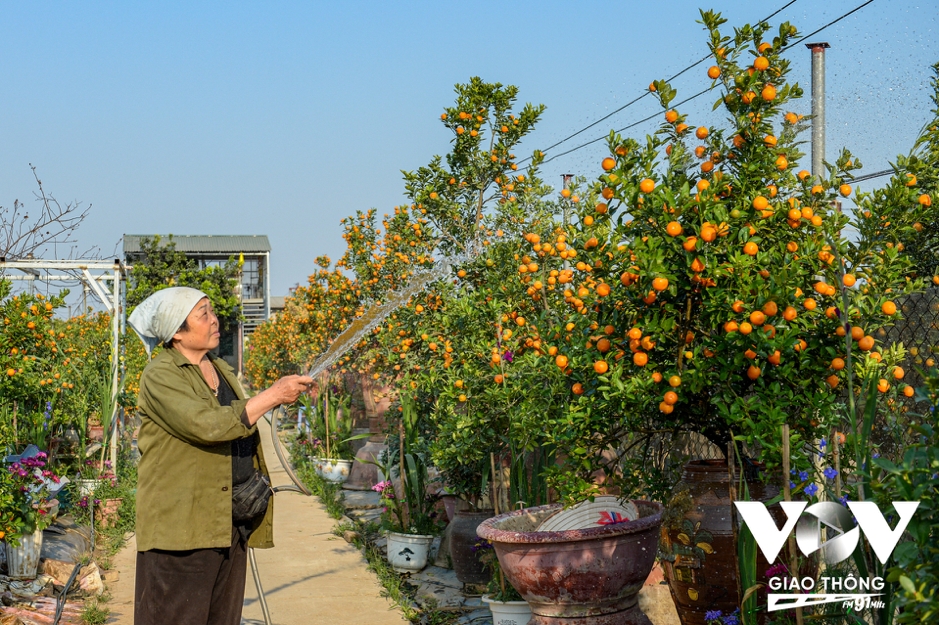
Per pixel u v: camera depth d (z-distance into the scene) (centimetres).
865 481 271
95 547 744
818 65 427
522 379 495
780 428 320
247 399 340
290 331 1803
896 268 338
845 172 349
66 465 904
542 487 507
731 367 331
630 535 371
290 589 618
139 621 337
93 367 1028
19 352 777
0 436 605
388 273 1042
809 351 332
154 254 2409
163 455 334
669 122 356
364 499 1021
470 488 602
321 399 1270
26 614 518
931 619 195
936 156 361
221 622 361
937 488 218
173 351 350
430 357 727
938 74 414
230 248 3784
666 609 451
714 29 352
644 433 400
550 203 643
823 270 342
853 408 293
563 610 375
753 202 329
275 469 1274
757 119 345
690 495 386
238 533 363
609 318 383
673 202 327
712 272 323
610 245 370
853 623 314
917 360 385
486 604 566
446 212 793
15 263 955
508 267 627
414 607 575
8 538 557
